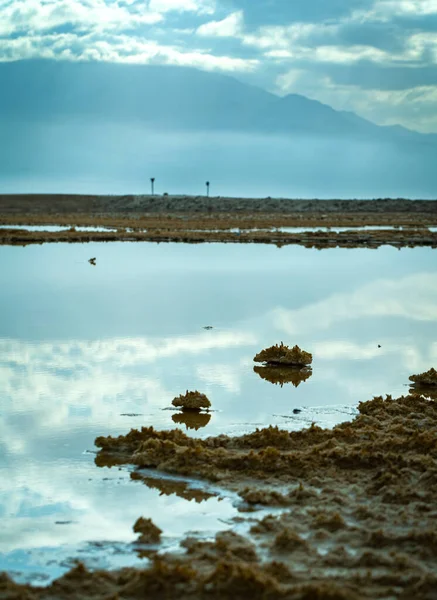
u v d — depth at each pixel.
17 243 58.34
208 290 34.41
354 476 12.66
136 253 51.31
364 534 10.56
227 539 10.54
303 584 9.05
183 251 53.09
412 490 11.77
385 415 15.91
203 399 16.78
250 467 13.04
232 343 23.34
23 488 12.45
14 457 13.73
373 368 20.69
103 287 35.06
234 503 11.88
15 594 8.96
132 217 108.81
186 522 11.28
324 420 16.00
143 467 13.34
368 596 9.02
